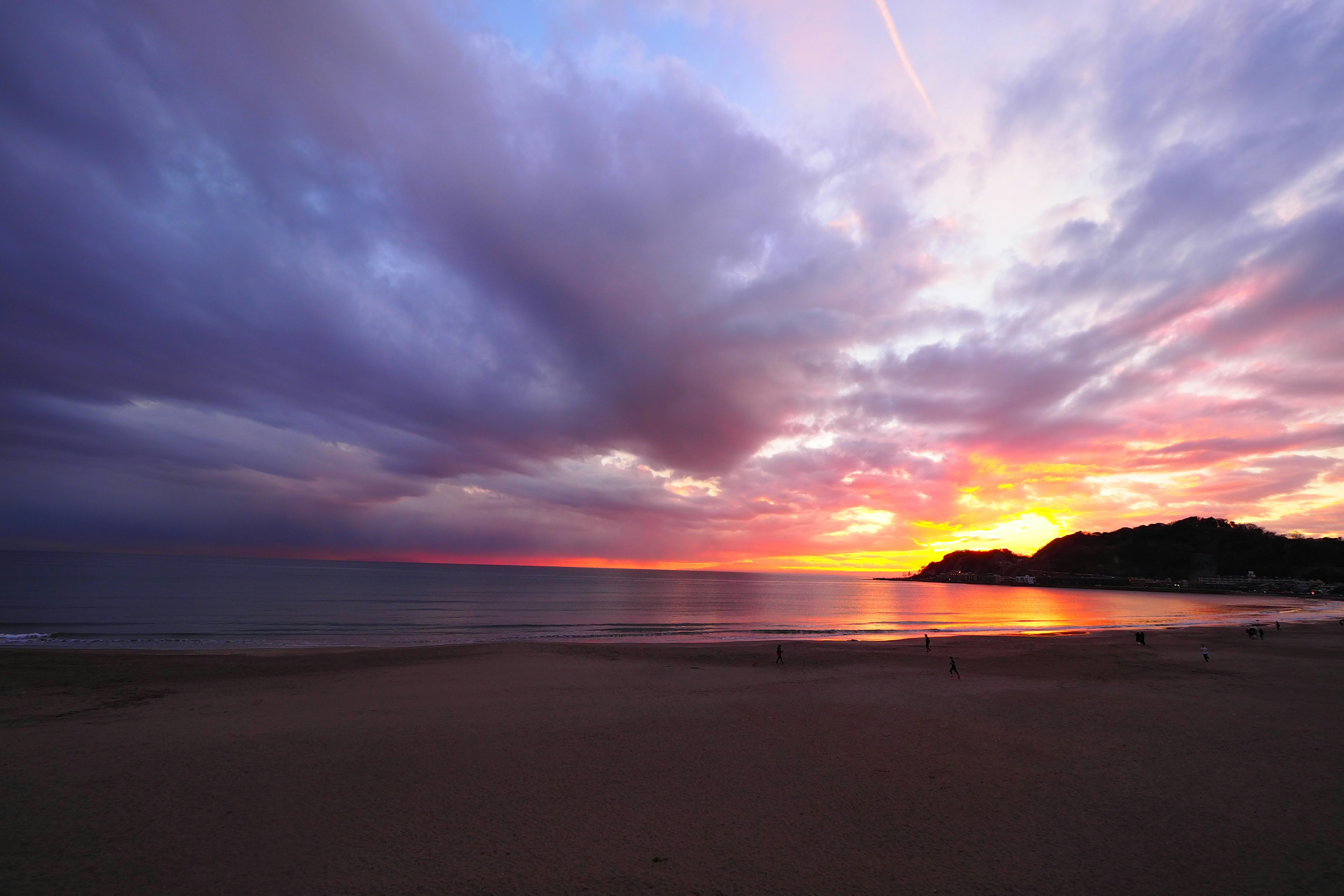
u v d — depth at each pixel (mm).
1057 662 27672
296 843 8328
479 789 10477
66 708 15953
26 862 7625
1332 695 20000
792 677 22719
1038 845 8664
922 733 14602
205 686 19094
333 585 91812
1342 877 7797
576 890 7234
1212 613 82688
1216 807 10102
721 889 7312
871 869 7898
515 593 91938
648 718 15734
